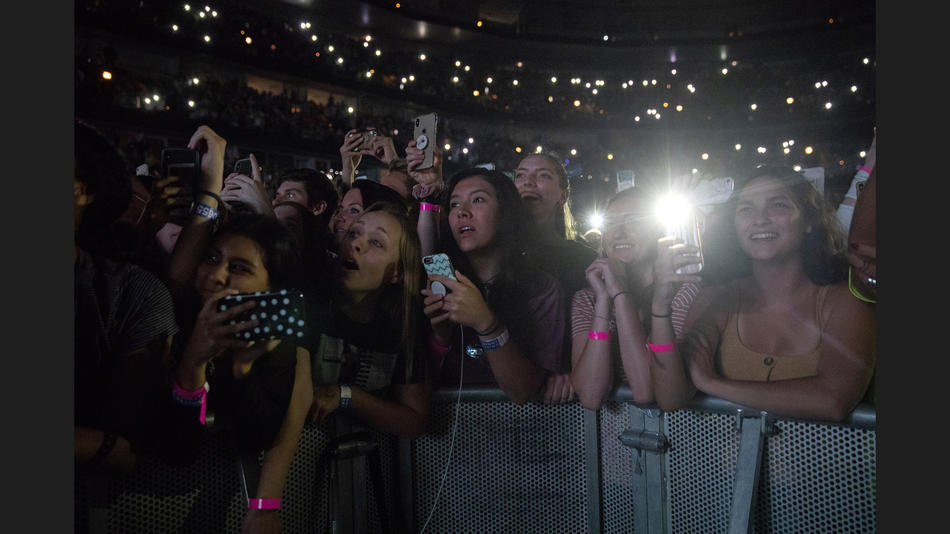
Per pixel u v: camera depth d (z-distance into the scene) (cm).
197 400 164
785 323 187
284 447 182
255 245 179
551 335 221
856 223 178
